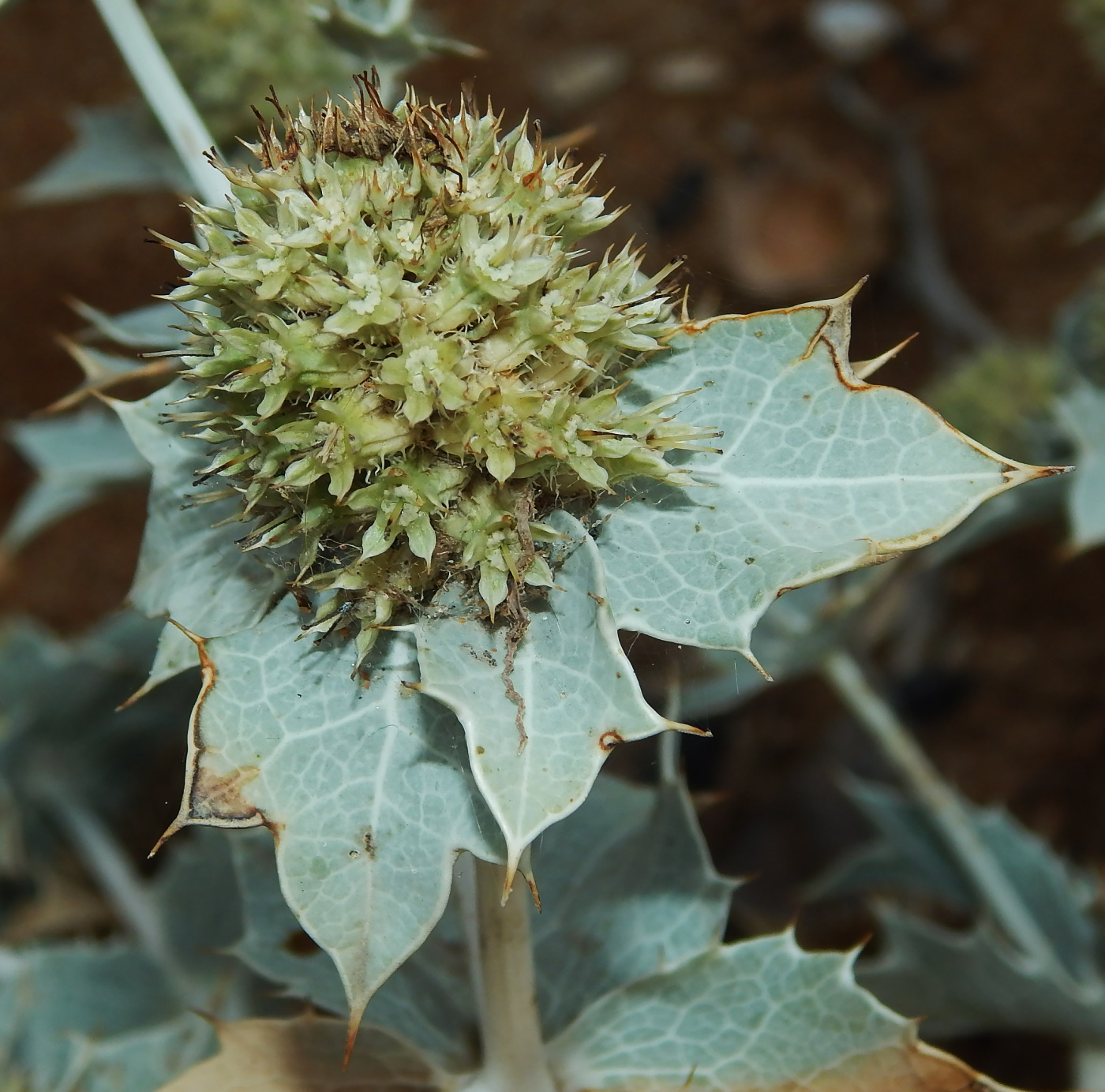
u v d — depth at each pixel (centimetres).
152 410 14
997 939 18
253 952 16
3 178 42
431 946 16
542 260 12
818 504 12
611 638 12
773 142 43
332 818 12
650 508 13
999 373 26
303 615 13
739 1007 15
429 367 12
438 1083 15
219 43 19
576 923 16
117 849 25
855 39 45
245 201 13
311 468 12
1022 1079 24
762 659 20
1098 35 30
